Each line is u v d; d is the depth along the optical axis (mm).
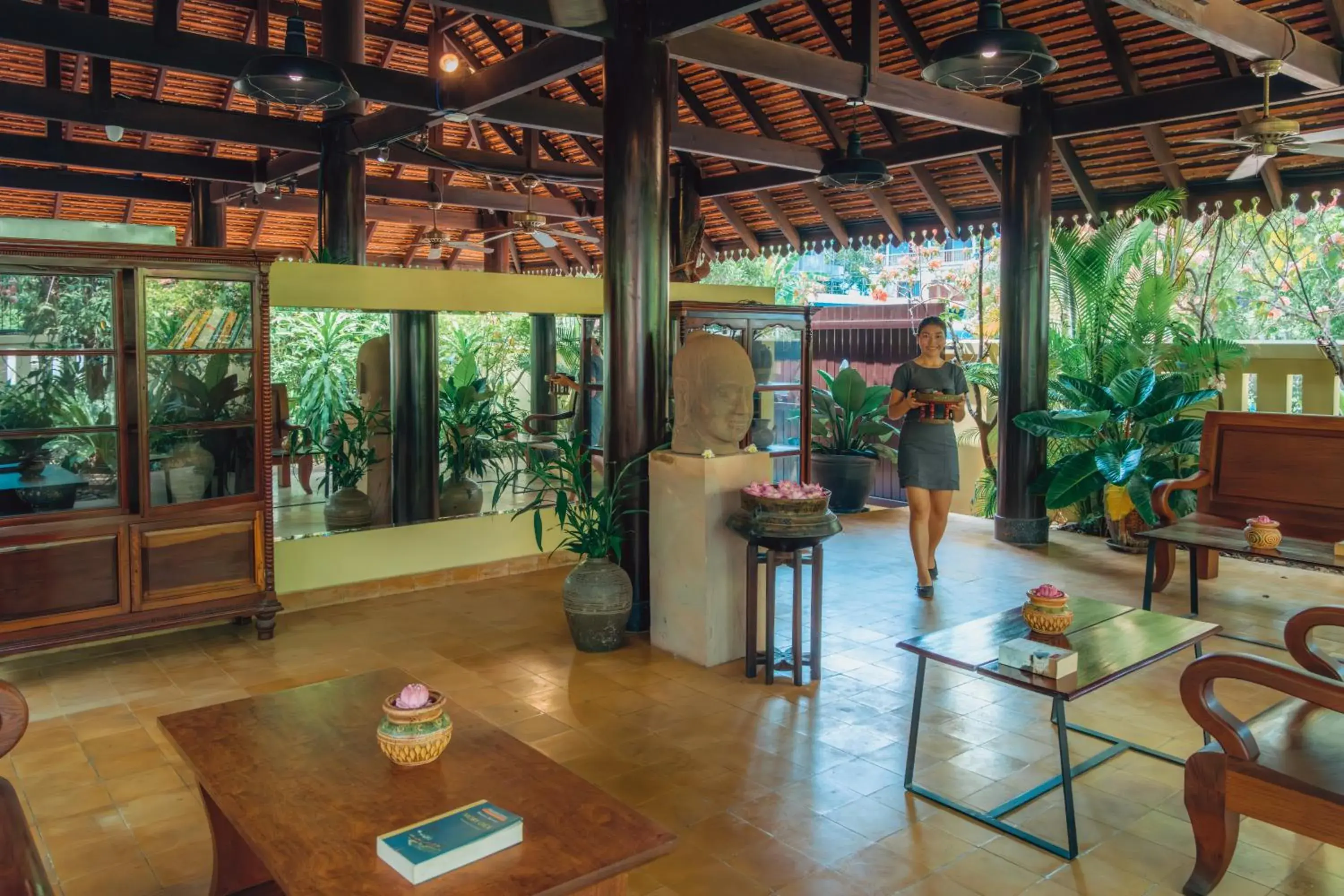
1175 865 2648
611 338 4797
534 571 6090
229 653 4484
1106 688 4016
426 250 14016
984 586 5719
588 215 12062
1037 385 6852
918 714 3068
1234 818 2465
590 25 4629
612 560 4879
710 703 3850
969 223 8773
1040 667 2723
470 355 5777
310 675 4188
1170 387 6422
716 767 3264
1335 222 9445
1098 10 6102
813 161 8383
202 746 2232
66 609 4133
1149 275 7207
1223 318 9750
